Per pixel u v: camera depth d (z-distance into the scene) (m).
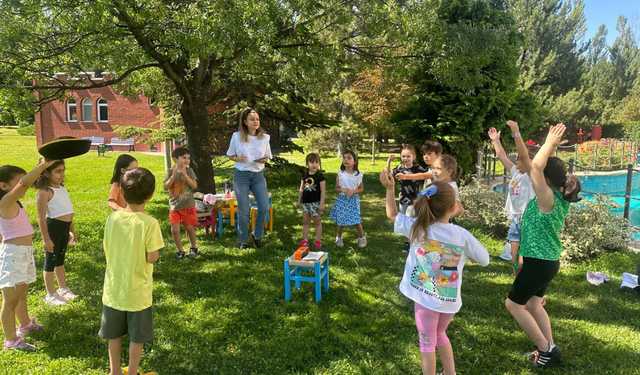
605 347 3.52
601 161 15.97
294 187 11.64
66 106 25.83
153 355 3.45
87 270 5.33
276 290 4.71
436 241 2.87
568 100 27.36
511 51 10.73
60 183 4.41
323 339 3.69
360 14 7.80
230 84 10.79
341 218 6.10
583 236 5.57
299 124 11.95
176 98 10.84
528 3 29.59
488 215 6.93
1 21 5.71
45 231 4.04
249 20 6.29
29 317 3.90
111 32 6.53
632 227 5.99
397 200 10.08
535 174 3.06
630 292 4.56
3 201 3.34
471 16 10.91
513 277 5.05
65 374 3.19
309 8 6.97
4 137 35.03
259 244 6.28
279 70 8.56
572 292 4.57
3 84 6.41
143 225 2.89
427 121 11.41
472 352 3.48
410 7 7.57
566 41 29.20
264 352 3.50
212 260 5.70
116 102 25.38
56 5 5.67
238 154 6.05
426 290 2.86
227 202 7.19
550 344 3.26
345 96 15.82
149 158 20.64
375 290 4.70
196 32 5.84
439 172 4.05
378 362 3.33
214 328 3.88
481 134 11.05
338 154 21.05
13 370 3.20
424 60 8.26
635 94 31.50
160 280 5.00
